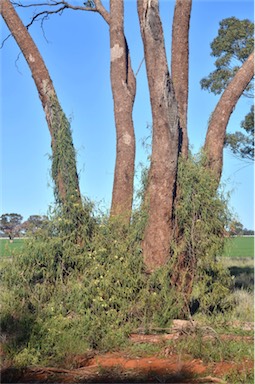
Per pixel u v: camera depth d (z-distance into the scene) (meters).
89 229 10.37
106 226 10.36
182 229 10.41
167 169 10.07
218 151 10.95
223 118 11.00
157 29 9.90
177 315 9.94
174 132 10.02
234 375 7.07
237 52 22.30
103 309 9.46
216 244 10.21
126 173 11.72
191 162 10.55
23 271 9.98
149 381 7.18
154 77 9.96
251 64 11.06
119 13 12.15
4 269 10.03
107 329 9.06
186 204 10.21
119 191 11.66
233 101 11.04
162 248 10.10
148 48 9.97
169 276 10.08
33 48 11.32
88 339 8.79
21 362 7.87
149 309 9.72
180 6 11.55
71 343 8.43
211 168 10.80
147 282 9.94
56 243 9.93
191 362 7.84
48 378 7.47
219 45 22.17
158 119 10.02
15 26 11.43
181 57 11.53
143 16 9.98
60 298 9.64
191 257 10.25
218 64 22.41
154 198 10.14
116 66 11.98
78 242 10.24
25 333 8.60
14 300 9.55
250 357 7.90
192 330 8.84
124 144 11.78
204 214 10.20
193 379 7.16
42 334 8.59
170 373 7.37
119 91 11.91
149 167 10.60
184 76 11.48
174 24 11.64
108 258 9.98
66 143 10.57
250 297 12.10
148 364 7.87
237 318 10.27
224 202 10.44
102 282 9.60
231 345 8.29
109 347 8.69
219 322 9.80
